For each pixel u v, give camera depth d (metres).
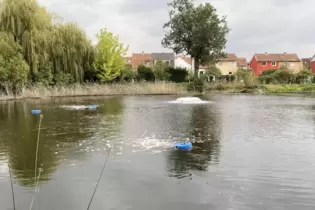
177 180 5.04
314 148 7.14
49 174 5.32
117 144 7.52
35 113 13.80
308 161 6.09
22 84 22.14
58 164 5.87
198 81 31.02
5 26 22.72
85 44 28.27
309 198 4.38
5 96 21.03
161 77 33.72
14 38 23.12
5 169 5.60
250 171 5.48
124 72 31.84
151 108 16.05
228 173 5.38
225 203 4.22
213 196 4.43
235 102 19.84
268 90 31.23
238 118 12.25
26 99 21.53
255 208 4.08
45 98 22.56
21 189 4.69
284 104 18.42
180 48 36.72
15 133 8.94
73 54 27.12
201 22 34.38
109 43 29.39
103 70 29.41
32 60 23.48
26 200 4.31
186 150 6.93
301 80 37.34
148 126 10.23
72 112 14.23
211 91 30.52
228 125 10.47
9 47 21.36
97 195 4.46
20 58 21.67
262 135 8.68
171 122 11.15
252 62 64.19
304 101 20.58
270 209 4.05
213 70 49.62
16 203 4.21
